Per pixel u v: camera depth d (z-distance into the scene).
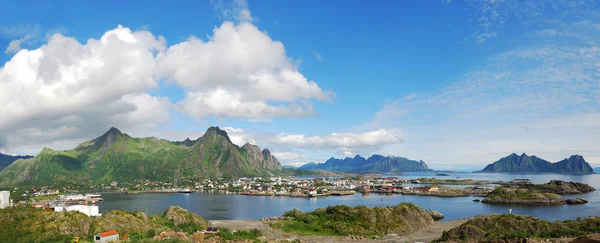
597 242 104.31
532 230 143.62
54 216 136.62
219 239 135.25
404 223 180.88
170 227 164.62
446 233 150.88
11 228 129.00
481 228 151.12
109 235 127.25
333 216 191.00
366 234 167.25
